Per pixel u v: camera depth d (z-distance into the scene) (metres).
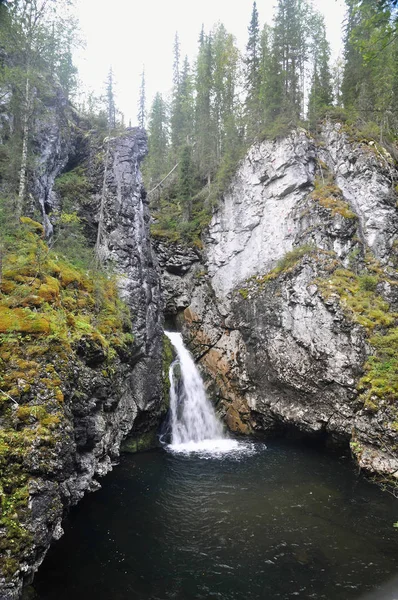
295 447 25.72
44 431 10.73
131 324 22.88
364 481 19.61
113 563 12.30
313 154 30.80
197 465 21.41
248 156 32.91
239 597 11.02
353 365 22.45
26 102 19.39
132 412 22.23
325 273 25.58
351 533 14.62
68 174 27.64
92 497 16.72
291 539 14.06
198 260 35.44
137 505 16.20
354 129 30.84
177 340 33.06
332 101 36.47
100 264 23.67
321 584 11.70
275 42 35.69
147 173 45.81
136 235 26.45
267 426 28.20
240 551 13.23
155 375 24.78
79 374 14.64
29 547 9.30
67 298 17.98
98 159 28.31
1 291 13.71
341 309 23.48
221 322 32.03
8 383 11.09
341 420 23.27
